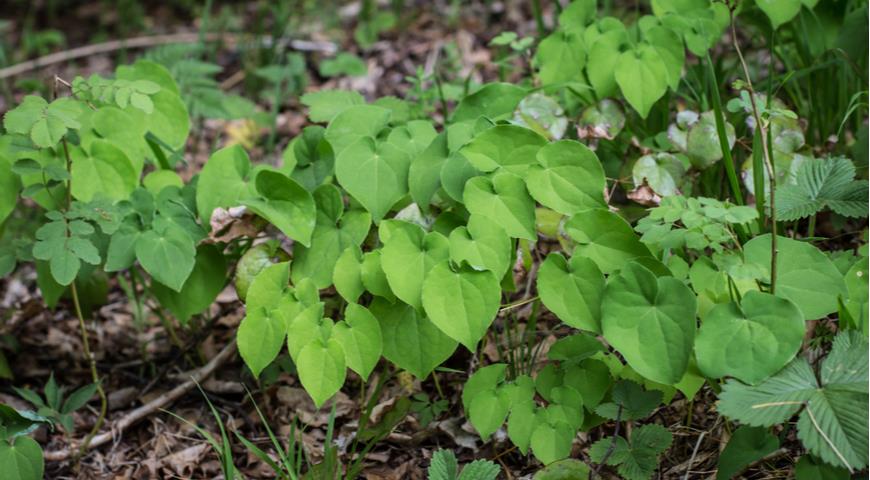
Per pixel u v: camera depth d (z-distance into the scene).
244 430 1.50
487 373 1.37
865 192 1.32
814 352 1.36
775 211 1.33
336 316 1.46
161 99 1.47
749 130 1.50
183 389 1.52
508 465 1.42
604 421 1.37
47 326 1.62
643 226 1.32
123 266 1.39
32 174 1.44
